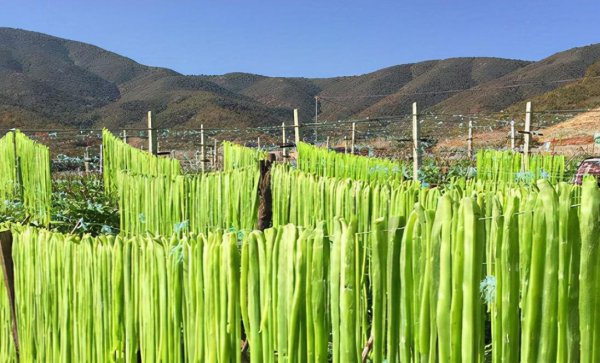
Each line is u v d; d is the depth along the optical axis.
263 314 2.42
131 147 9.77
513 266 2.07
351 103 123.06
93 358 3.11
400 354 2.18
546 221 2.00
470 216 2.02
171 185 5.88
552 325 2.01
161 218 6.00
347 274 2.21
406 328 2.16
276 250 2.38
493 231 2.24
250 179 5.55
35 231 3.47
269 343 2.41
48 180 8.18
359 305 2.24
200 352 2.60
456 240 2.05
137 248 2.88
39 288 3.42
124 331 2.98
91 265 3.09
